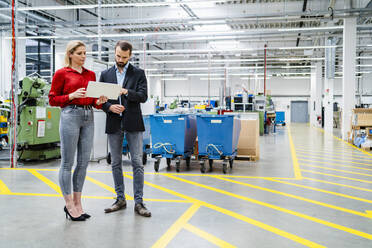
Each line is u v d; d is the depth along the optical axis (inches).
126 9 577.0
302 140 488.7
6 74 511.2
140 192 127.4
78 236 102.3
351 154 327.0
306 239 101.1
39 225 112.6
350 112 455.2
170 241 98.3
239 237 102.2
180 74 1031.6
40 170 227.3
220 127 221.8
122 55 121.7
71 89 114.7
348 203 144.9
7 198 149.9
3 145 337.4
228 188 173.8
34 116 256.1
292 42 807.1
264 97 579.8
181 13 553.3
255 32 520.7
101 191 164.6
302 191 167.8
